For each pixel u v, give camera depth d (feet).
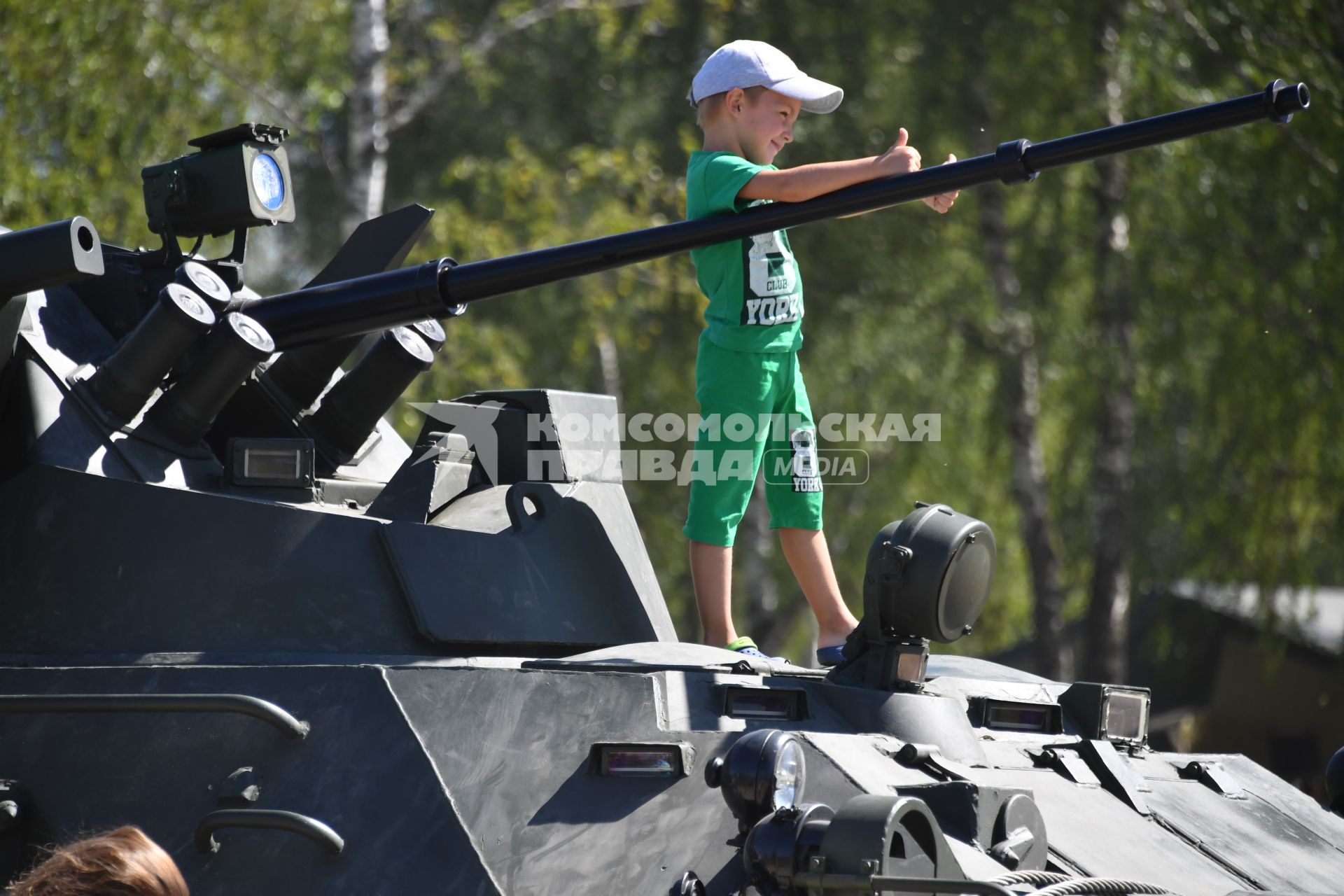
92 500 56.95
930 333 224.33
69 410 59.77
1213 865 51.13
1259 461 204.85
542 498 63.00
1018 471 216.54
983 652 301.22
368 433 69.82
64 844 47.55
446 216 198.18
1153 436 219.00
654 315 225.97
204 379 60.34
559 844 43.73
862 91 209.97
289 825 44.39
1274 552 210.59
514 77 239.71
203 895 44.78
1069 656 220.64
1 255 53.47
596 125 228.63
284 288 244.83
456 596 56.95
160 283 67.10
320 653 54.54
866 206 56.08
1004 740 55.72
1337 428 197.67
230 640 54.90
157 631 55.16
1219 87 199.00
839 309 217.77
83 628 55.52
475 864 42.86
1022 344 215.31
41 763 49.49
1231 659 274.98
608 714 47.32
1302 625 260.01
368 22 199.31
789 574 254.88
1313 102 190.49
